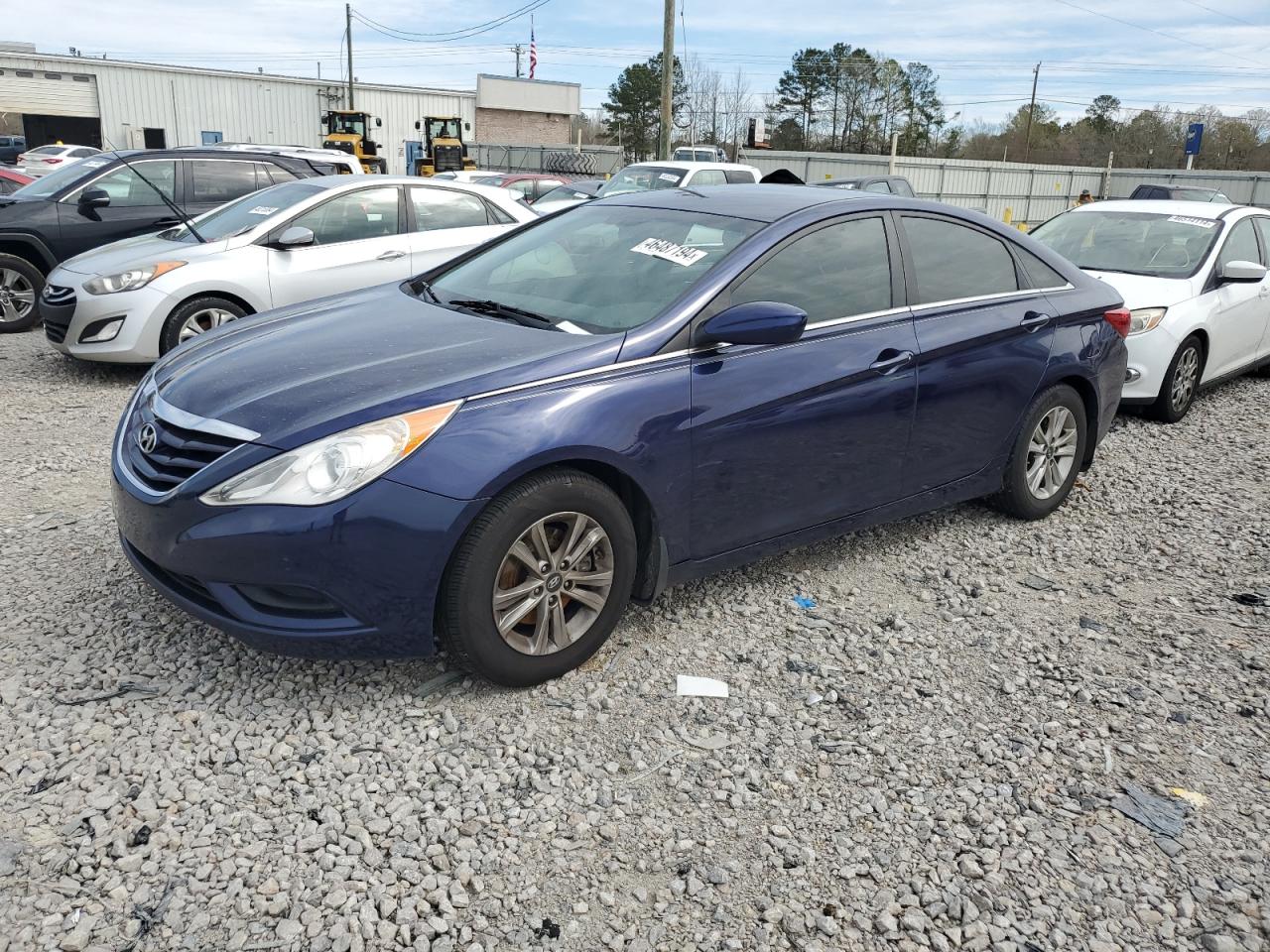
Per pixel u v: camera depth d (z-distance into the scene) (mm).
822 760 3062
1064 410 4977
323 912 2379
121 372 7793
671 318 3516
